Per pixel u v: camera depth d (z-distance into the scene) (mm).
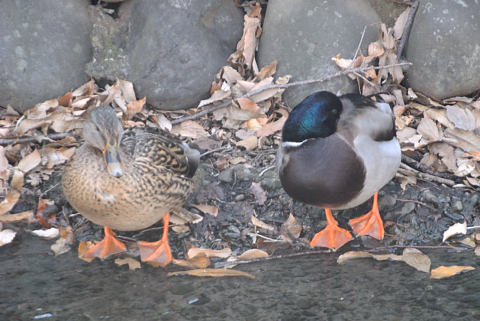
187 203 6816
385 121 5961
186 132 7691
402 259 5961
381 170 5832
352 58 7656
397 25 8008
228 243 6387
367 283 5598
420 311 5164
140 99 7773
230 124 7820
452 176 6980
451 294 5387
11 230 6430
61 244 6270
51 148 7273
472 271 5734
